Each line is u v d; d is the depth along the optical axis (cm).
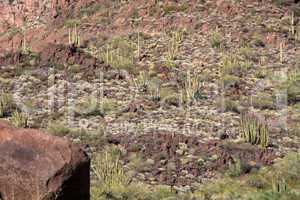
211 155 2512
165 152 2509
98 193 1983
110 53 3975
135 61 4053
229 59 3966
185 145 2591
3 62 3756
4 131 970
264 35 4516
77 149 957
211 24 4659
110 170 2236
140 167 2352
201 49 4241
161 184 2230
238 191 2142
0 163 927
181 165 2412
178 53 4178
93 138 2650
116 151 2492
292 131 2897
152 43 4419
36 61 3769
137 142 2616
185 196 2083
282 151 2641
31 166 923
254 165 2436
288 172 2336
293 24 4756
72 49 3897
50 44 4072
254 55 4150
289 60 4128
